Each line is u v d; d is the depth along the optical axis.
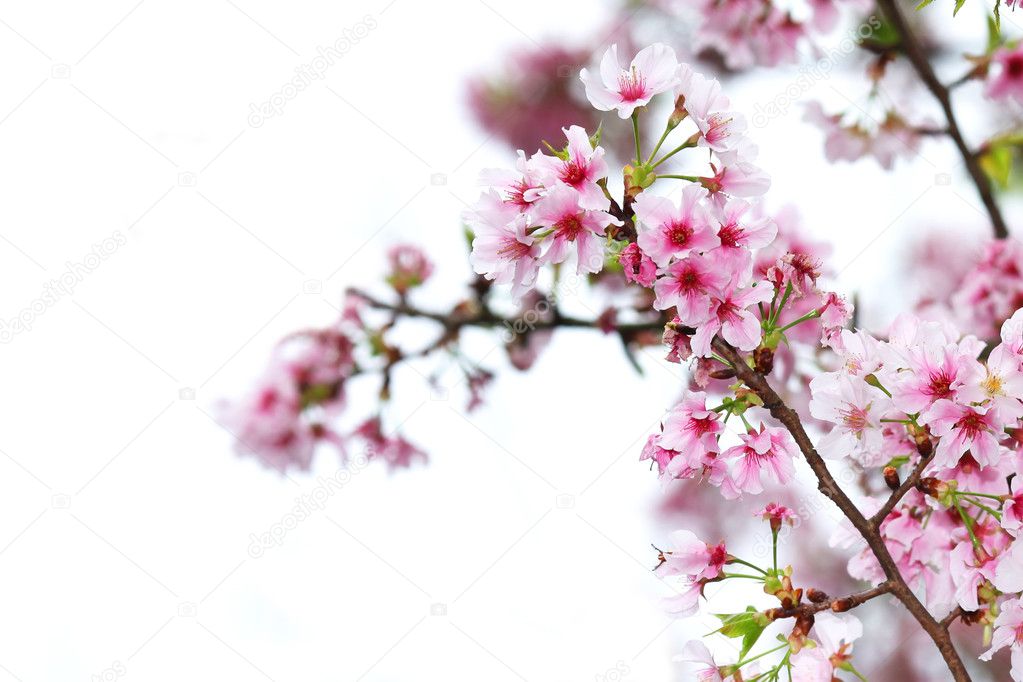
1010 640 1.44
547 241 1.44
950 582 1.48
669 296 1.44
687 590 1.46
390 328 1.71
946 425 1.42
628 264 1.43
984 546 1.46
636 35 1.90
